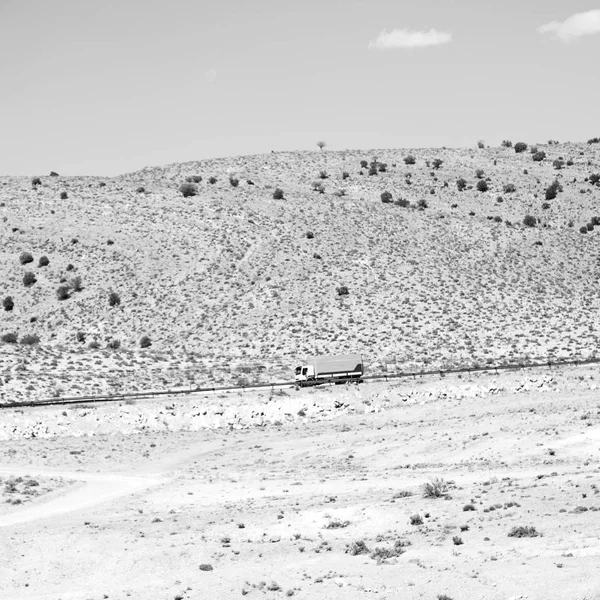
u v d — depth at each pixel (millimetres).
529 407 69875
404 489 45875
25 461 66562
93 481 58688
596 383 78000
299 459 63125
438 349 112562
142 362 104750
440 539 33094
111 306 136500
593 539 30047
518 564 28078
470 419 67812
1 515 48281
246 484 53344
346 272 141375
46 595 31484
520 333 117125
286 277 140500
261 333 124625
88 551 36656
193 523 40938
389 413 76812
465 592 25719
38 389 87750
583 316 123562
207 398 81938
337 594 26719
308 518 39750
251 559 33188
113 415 78062
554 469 47469
